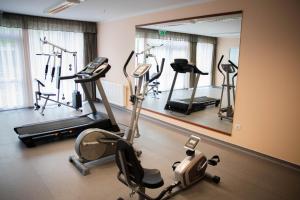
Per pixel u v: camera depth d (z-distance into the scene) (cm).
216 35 619
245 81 344
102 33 659
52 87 629
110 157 327
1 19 523
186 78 718
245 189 258
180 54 660
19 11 518
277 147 321
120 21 584
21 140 352
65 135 377
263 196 246
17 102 580
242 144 359
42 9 492
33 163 302
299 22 282
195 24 505
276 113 317
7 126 445
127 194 240
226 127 439
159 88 703
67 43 635
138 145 372
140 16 521
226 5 354
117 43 604
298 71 290
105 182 262
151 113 526
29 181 259
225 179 278
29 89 590
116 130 407
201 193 247
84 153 293
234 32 586
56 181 261
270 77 316
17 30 554
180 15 430
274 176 289
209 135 406
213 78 654
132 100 297
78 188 249
